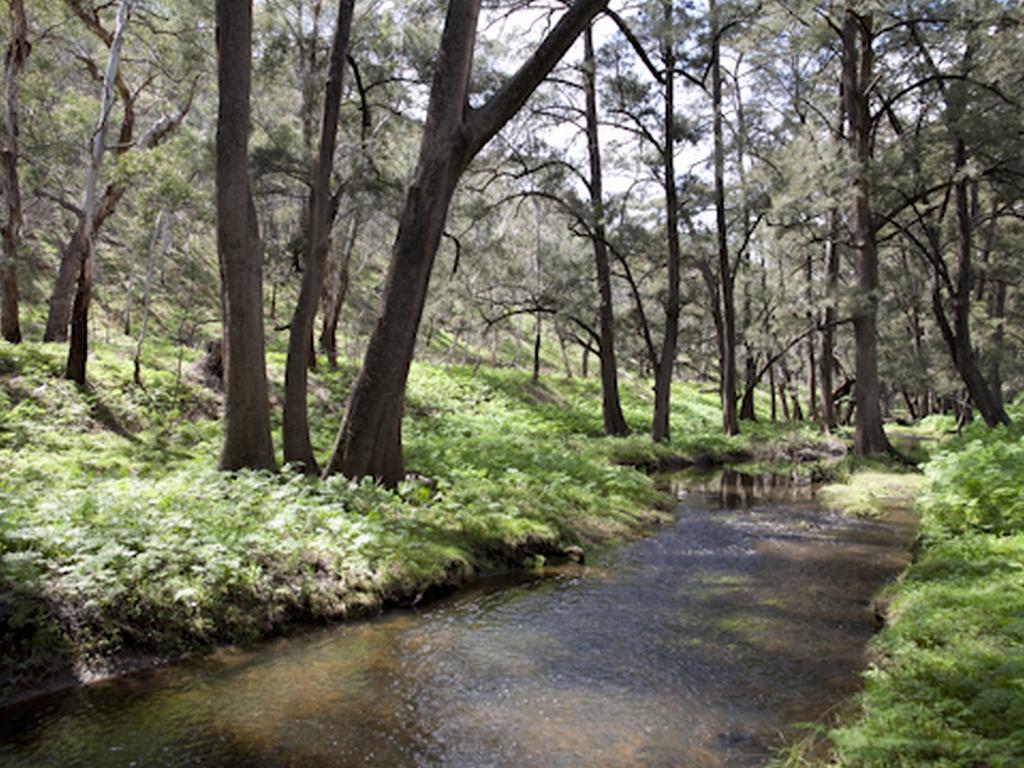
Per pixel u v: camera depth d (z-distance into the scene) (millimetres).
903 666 4707
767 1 21516
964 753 3311
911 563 8711
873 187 20203
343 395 21891
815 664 5707
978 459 11164
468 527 9305
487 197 24281
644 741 4441
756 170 26125
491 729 4598
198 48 20656
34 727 4547
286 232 38125
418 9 17797
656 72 12492
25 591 5359
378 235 38938
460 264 26766
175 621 5820
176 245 39812
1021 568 6445
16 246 18734
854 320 21766
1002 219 33844
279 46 19281
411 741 4430
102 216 21156
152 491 8008
